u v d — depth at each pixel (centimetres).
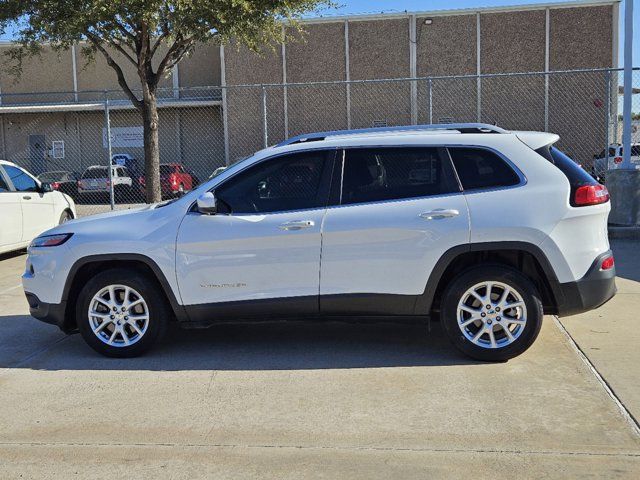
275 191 534
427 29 2688
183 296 531
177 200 552
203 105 2881
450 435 392
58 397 468
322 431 403
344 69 2730
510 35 2650
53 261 546
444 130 553
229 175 541
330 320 526
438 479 344
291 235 515
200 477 353
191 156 2948
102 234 539
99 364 537
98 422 425
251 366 522
